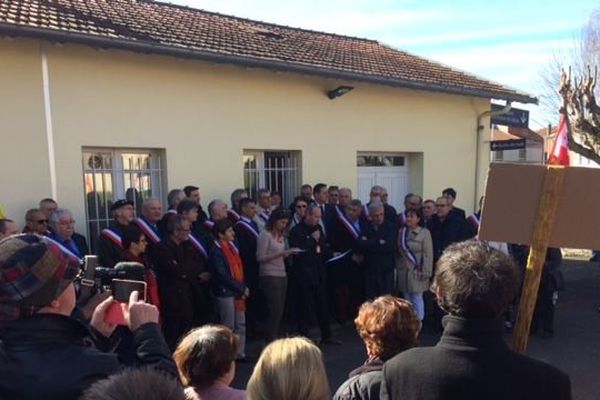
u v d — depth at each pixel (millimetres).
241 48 7480
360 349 5859
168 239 4930
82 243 5340
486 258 1557
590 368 5367
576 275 10367
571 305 7977
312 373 1627
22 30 5125
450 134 10766
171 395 1039
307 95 8266
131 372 1098
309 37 10906
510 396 1409
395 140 9695
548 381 1430
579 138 14117
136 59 6375
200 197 7094
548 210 2070
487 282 1478
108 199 6422
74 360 1469
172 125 6754
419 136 10141
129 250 4633
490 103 11445
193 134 6969
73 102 5883
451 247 1678
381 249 6156
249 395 1666
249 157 7867
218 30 8438
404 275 6332
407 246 6316
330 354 5711
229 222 5277
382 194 7719
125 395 1011
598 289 9070
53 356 1460
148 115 6527
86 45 5762
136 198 6688
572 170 2049
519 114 12000
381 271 6191
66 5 6684
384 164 10031
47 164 5711
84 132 5988
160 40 6359
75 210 5957
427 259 6250
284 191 8383
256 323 6266
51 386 1412
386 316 2330
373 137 9320
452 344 1505
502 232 2158
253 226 6238
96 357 1509
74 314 1908
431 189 10492
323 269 6027
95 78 6043
